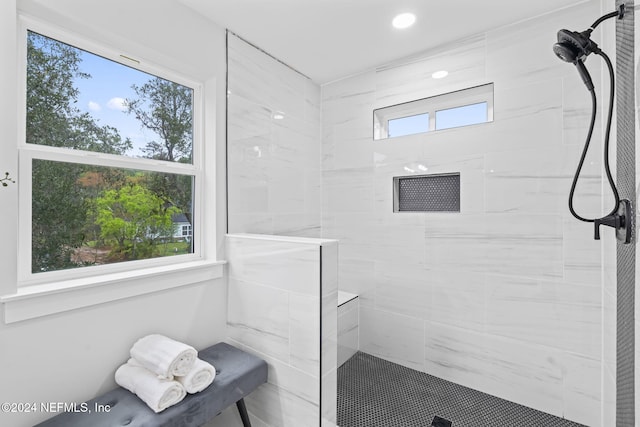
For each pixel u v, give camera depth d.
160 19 1.64
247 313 1.86
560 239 1.81
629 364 0.92
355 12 1.83
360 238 2.62
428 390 2.09
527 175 1.91
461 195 2.14
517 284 1.95
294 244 1.62
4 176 1.16
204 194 1.96
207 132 1.95
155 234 1.75
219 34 1.94
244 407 1.63
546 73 1.84
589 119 1.72
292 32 2.04
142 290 1.55
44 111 1.34
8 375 1.17
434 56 2.24
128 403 1.30
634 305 0.87
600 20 0.98
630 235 0.88
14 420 1.19
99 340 1.42
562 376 1.82
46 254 1.35
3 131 1.15
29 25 1.30
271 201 2.33
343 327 2.43
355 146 2.64
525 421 1.79
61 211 1.40
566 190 1.79
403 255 2.40
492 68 2.01
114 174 1.58
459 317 2.16
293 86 2.53
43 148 1.33
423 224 2.30
